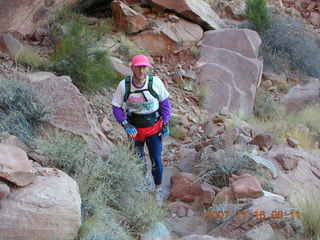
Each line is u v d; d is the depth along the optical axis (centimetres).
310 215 488
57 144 530
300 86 1100
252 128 793
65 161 512
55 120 606
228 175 605
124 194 526
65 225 393
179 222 544
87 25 934
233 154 629
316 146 827
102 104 783
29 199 392
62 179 434
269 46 1164
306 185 605
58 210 394
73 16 945
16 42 797
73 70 781
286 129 830
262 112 998
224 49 1045
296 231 477
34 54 805
